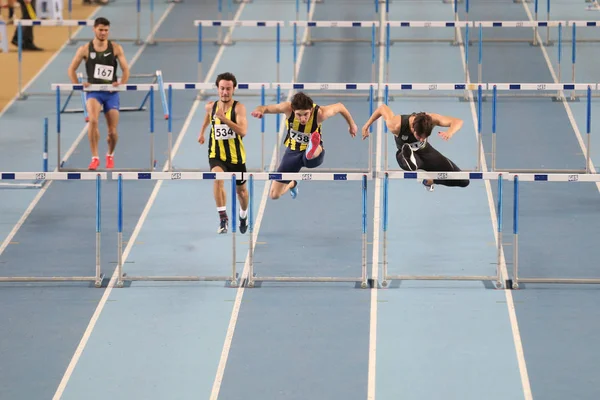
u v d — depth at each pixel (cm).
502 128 4338
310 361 2750
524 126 4356
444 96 4659
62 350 2809
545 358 2756
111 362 2753
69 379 2678
